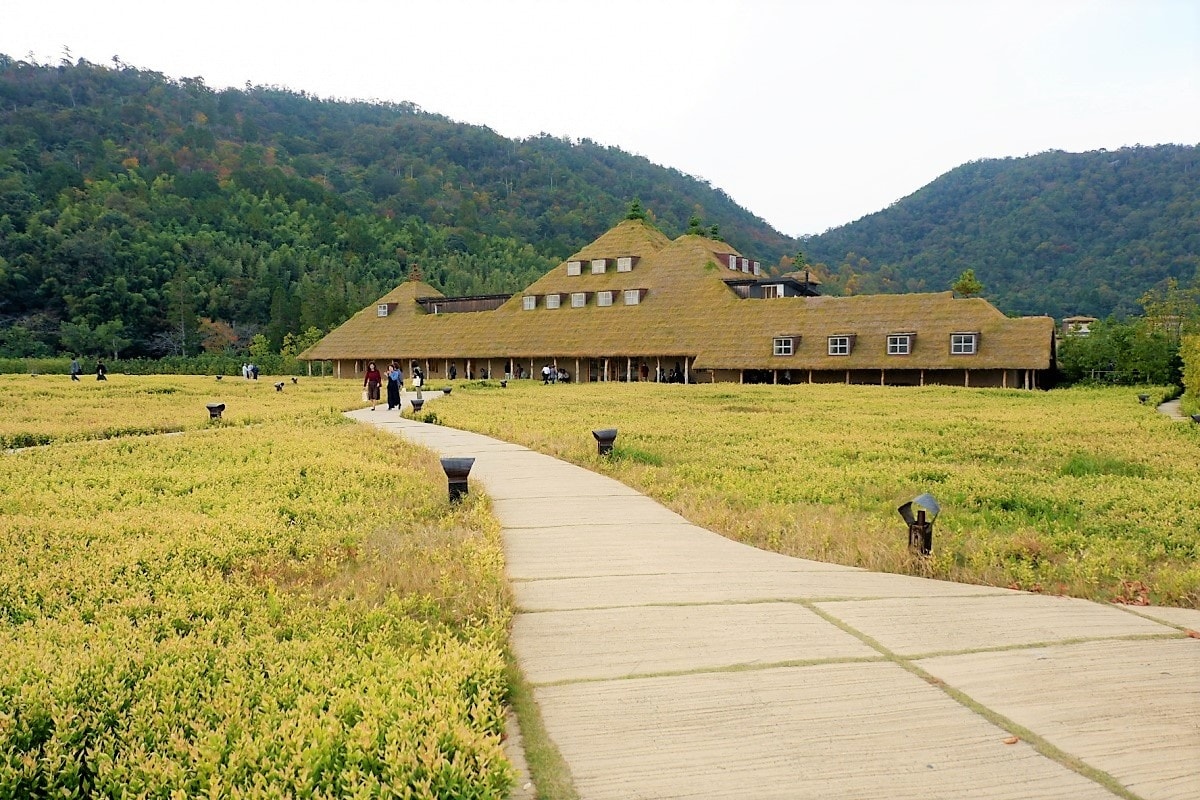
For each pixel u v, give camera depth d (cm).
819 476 1516
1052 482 1469
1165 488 1377
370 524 1077
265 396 4341
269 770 431
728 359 6066
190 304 12025
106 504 1180
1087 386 5656
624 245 7762
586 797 439
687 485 1449
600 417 2878
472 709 496
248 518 1067
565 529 1124
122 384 5003
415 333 7962
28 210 13012
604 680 593
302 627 674
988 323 5506
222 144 19938
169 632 646
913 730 514
